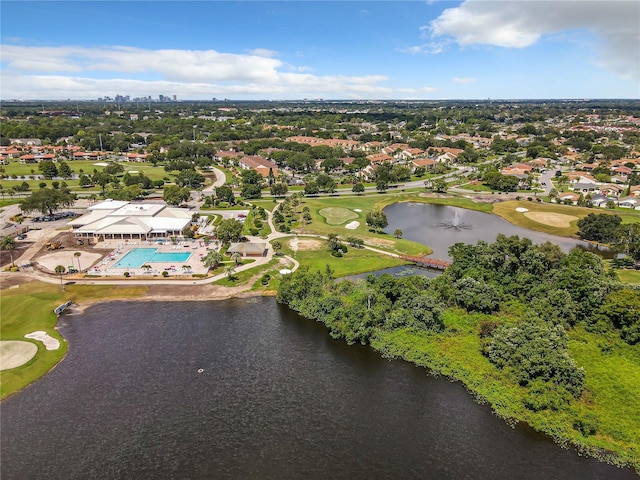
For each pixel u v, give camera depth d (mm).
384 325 92438
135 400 70750
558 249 116438
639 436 62844
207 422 66312
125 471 57219
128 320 97750
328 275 116250
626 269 128000
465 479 56938
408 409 70188
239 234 146500
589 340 86562
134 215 157750
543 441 63500
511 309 98375
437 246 155500
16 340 87312
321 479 56719
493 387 74125
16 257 132750
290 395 73062
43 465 57750
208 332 93125
